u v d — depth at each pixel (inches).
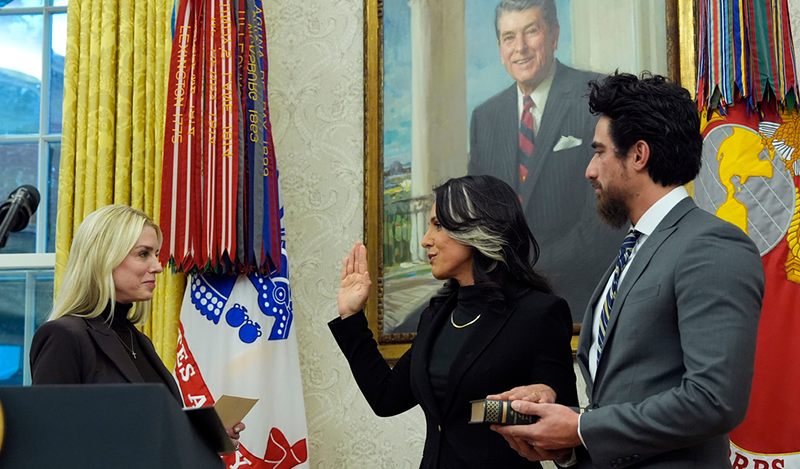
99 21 133.9
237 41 121.2
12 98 147.6
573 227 119.7
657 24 123.0
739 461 95.6
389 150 128.4
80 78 132.2
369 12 133.0
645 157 64.7
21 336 138.3
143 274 86.0
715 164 103.1
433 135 127.5
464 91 128.0
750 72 103.1
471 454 73.6
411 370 82.2
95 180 129.0
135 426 39.6
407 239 125.2
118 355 81.0
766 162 101.6
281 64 136.7
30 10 150.2
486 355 76.2
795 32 121.7
